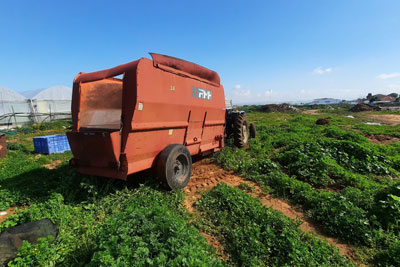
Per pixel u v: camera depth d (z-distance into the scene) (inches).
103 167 172.2
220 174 258.4
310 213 171.5
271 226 145.5
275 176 225.6
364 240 144.1
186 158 214.2
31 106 1021.8
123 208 161.5
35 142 404.5
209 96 265.6
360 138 422.0
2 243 113.5
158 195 179.0
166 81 191.2
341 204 164.7
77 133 170.4
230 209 168.6
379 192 185.9
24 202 187.5
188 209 175.3
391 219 158.7
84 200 180.1
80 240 128.4
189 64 224.4
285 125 729.6
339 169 241.0
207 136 276.1
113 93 226.5
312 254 124.5
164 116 192.2
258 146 359.6
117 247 101.0
